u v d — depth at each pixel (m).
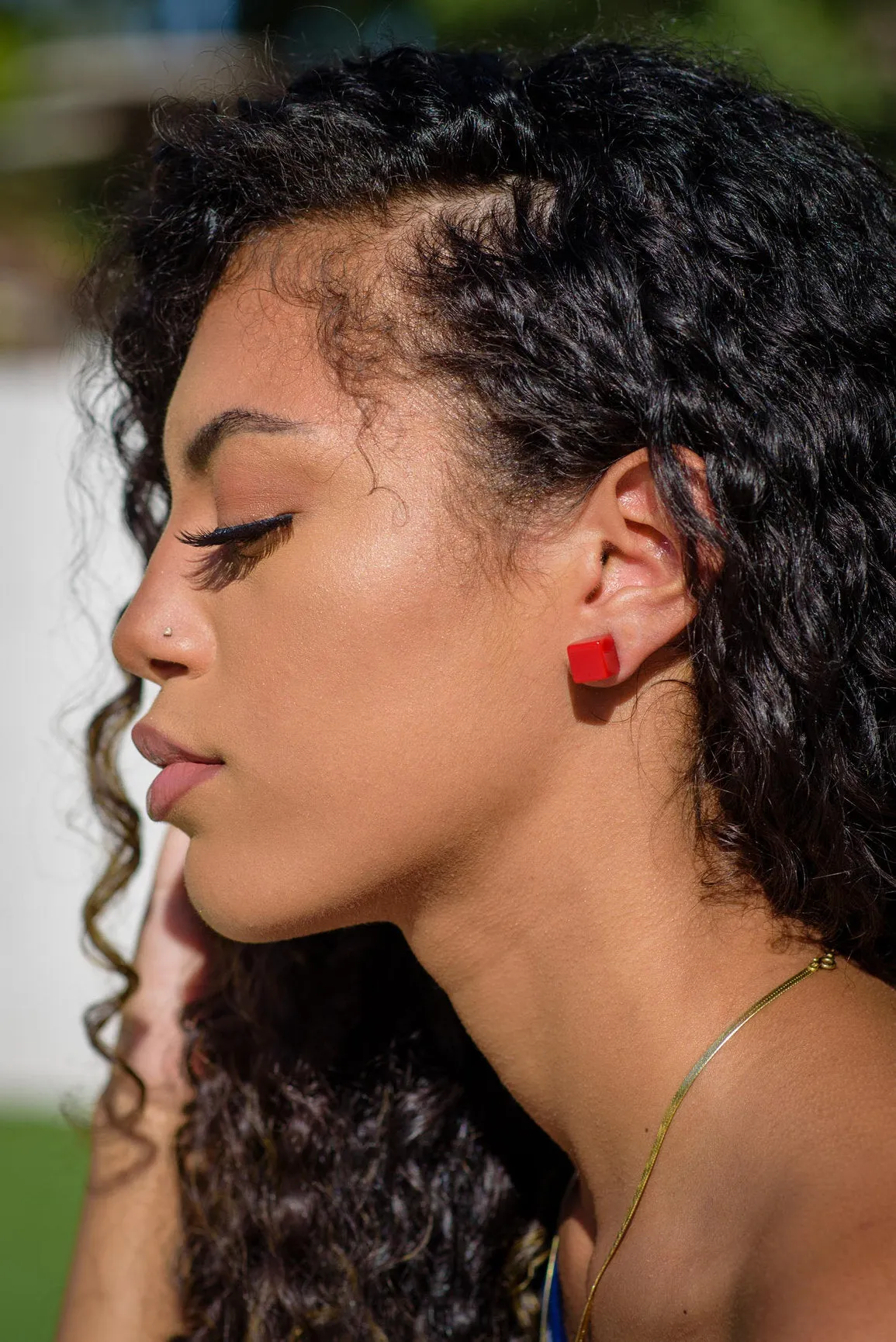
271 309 1.21
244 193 1.26
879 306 1.27
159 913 1.76
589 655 1.12
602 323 1.16
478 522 1.14
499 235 1.20
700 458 1.16
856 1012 1.11
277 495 1.16
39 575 4.36
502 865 1.19
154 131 1.60
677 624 1.14
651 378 1.15
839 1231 0.90
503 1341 1.52
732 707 1.15
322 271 1.20
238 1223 1.57
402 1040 1.61
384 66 1.35
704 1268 1.03
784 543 1.17
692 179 1.23
